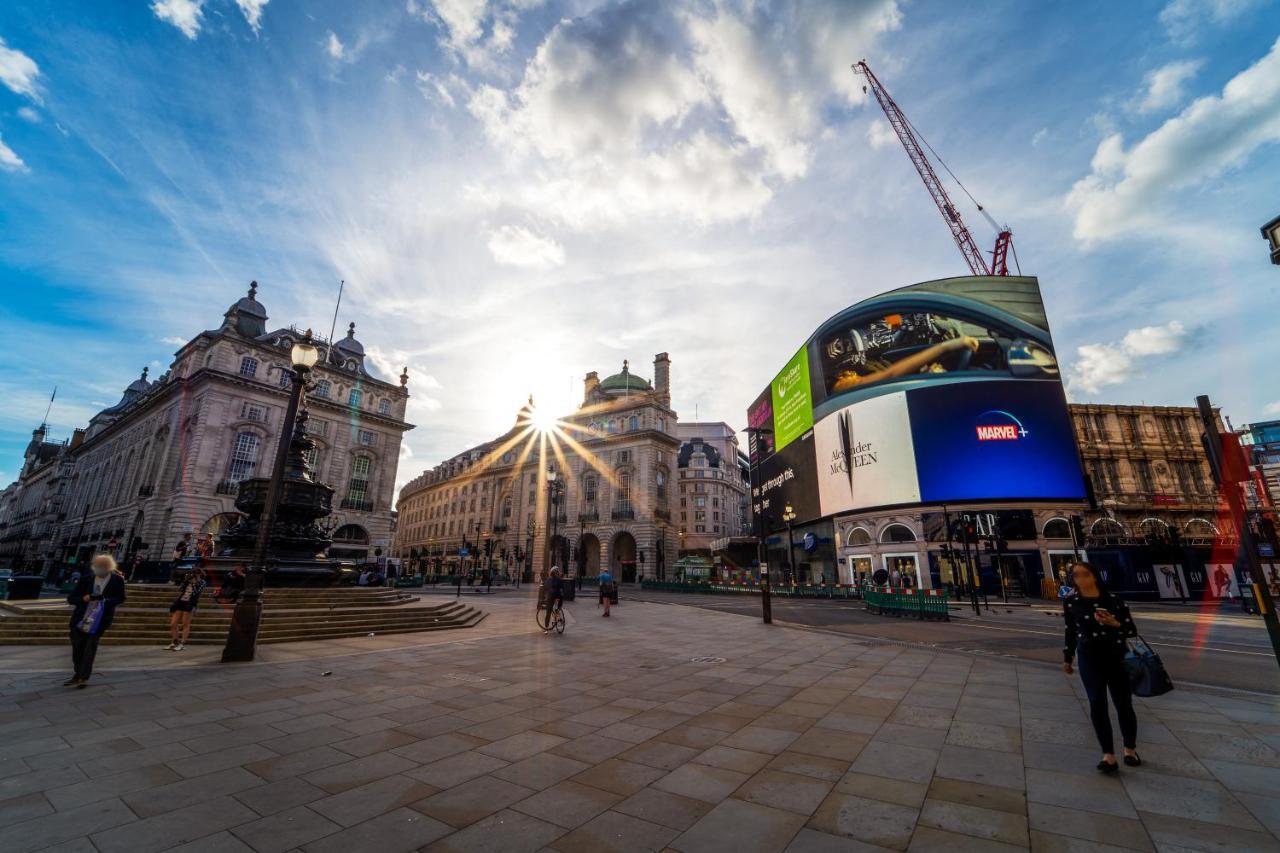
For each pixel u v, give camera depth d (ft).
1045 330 112.47
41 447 316.81
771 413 172.76
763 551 57.88
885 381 120.88
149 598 42.29
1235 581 102.42
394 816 11.68
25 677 25.35
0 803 12.02
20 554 245.65
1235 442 16.63
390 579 125.59
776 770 14.42
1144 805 11.93
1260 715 19.35
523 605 82.99
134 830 10.91
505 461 241.76
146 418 168.45
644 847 10.42
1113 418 130.41
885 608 67.51
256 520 58.13
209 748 16.03
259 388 148.15
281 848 10.32
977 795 12.64
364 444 171.53
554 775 14.11
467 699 22.49
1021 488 105.70
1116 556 103.40
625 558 201.77
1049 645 39.96
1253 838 10.33
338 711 20.42
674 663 31.63
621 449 200.23
